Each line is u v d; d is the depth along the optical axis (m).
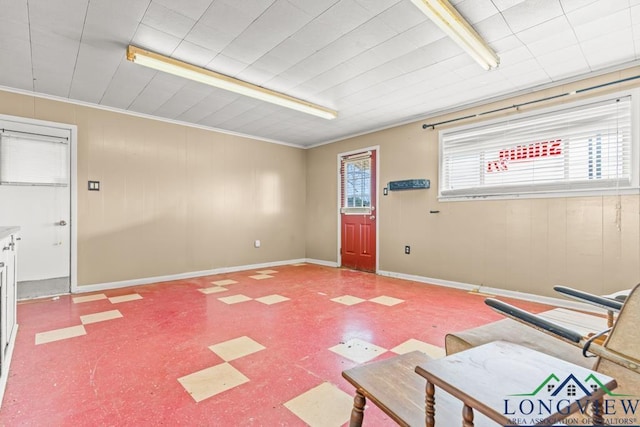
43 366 2.04
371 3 2.15
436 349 2.28
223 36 2.54
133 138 4.41
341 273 5.27
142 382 1.85
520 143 3.67
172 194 4.77
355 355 2.21
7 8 2.17
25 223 3.65
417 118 4.64
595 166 3.18
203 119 4.77
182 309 3.26
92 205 4.08
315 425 1.49
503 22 2.34
